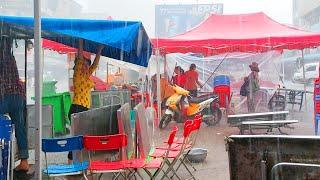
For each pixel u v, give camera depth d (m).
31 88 13.56
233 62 17.19
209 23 13.29
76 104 6.98
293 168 3.31
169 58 17.11
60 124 9.91
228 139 3.66
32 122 7.33
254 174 3.60
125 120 6.14
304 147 3.43
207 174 6.55
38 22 4.03
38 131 4.03
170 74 15.90
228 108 13.13
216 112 12.16
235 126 11.09
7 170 5.05
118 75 17.42
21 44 8.19
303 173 3.28
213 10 39.19
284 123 9.36
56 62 21.38
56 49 11.59
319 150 3.38
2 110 6.06
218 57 17.25
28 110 7.26
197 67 17.16
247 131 10.32
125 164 5.20
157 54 12.39
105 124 6.58
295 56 25.42
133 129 6.79
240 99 14.66
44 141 4.71
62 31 5.61
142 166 5.14
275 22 13.23
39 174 4.05
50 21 5.55
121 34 5.95
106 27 5.84
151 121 8.92
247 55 17.17
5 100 6.09
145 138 6.29
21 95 6.28
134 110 6.32
